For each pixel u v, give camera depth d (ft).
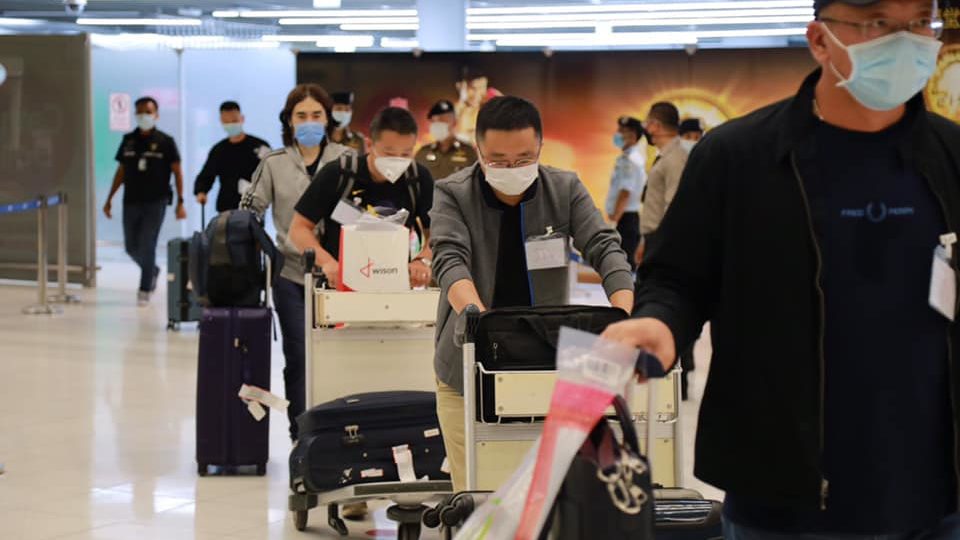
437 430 15.66
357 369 16.10
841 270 6.57
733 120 7.05
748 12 47.06
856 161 6.64
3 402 25.09
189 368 29.60
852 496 6.60
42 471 19.38
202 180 36.63
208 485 18.65
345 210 16.61
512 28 51.65
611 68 41.34
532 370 10.25
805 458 6.57
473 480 10.30
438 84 41.83
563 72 41.60
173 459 20.36
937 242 6.63
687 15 47.73
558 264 11.39
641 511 6.40
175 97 57.67
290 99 19.60
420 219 16.97
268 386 19.21
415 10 51.57
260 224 19.44
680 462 10.66
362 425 15.58
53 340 33.96
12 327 36.58
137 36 57.47
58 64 47.06
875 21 6.35
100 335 35.01
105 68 58.44
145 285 41.98
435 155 38.11
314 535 16.02
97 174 59.31
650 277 7.07
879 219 6.58
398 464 15.52
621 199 37.55
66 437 21.91
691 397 25.96
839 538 6.65
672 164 27.78
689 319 6.89
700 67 40.73
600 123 41.55
